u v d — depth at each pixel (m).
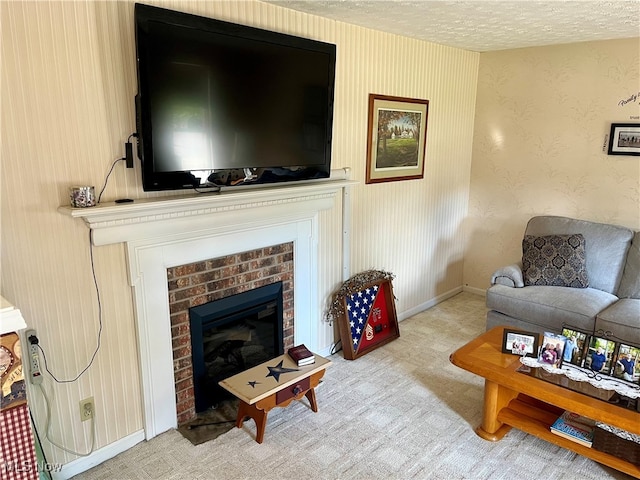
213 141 2.17
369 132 3.29
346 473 2.14
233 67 2.17
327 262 3.20
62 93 1.82
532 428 2.29
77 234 1.95
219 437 2.39
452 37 3.42
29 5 1.70
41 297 1.90
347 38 2.96
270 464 2.19
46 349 1.95
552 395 2.06
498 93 4.16
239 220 2.48
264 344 2.95
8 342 1.45
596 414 1.94
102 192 2.00
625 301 3.17
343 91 3.02
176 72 1.97
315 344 3.23
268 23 2.48
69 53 1.82
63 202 1.89
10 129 1.72
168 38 1.91
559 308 3.12
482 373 2.29
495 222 4.40
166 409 2.40
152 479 2.09
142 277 2.17
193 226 2.28
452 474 2.15
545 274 3.48
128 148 2.02
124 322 2.17
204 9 2.19
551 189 4.00
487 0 2.38
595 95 3.64
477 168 4.43
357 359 3.26
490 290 3.44
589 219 3.82
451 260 4.50
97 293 2.06
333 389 2.87
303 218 2.90
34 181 1.80
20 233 1.80
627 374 2.16
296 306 3.01
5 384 1.46
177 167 2.06
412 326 3.86
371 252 3.56
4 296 1.80
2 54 1.66
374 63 3.20
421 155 3.81
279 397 2.39
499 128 4.22
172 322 2.36
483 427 2.42
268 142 2.42
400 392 2.84
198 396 2.56
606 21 2.86
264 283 2.78
